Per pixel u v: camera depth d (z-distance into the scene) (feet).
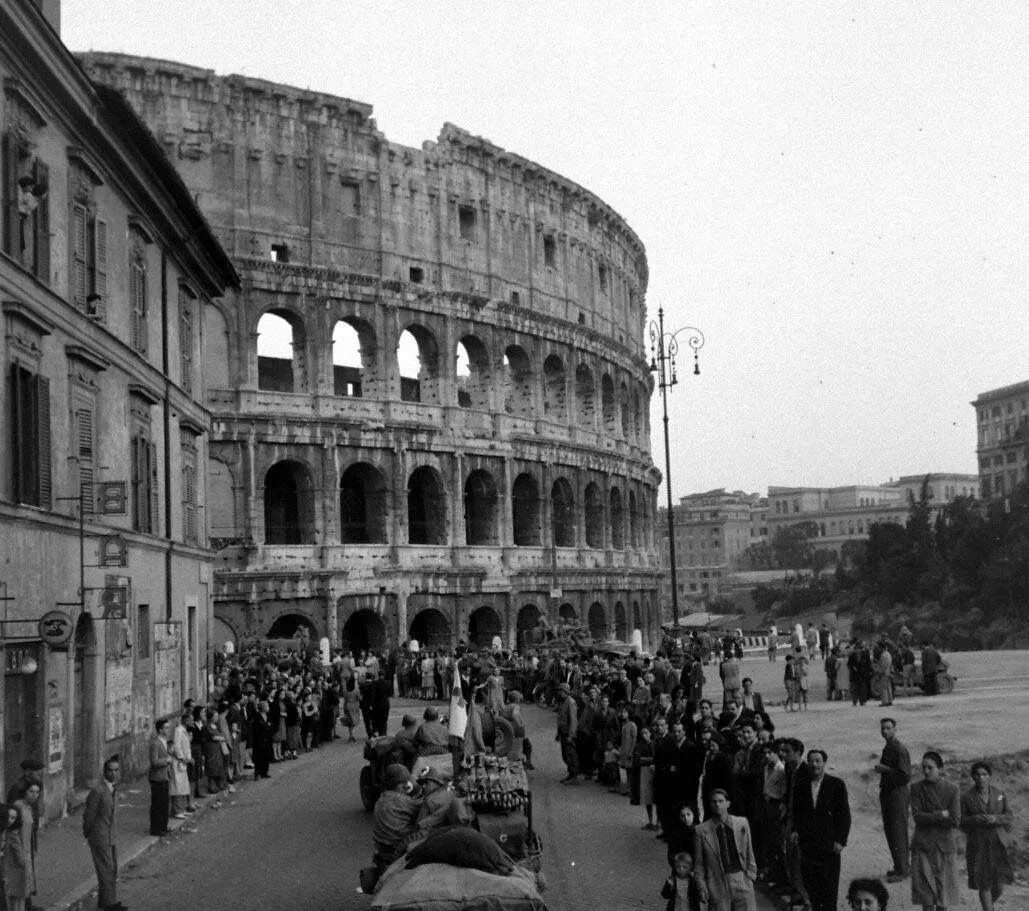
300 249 281.74
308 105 285.02
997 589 556.10
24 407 116.06
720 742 94.27
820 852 74.74
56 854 103.40
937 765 78.69
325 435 278.67
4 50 111.96
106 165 144.87
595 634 360.48
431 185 309.22
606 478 368.27
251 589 263.90
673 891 73.72
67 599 124.57
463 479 309.01
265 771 150.30
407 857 63.21
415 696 248.93
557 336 345.31
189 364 193.98
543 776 146.41
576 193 359.87
